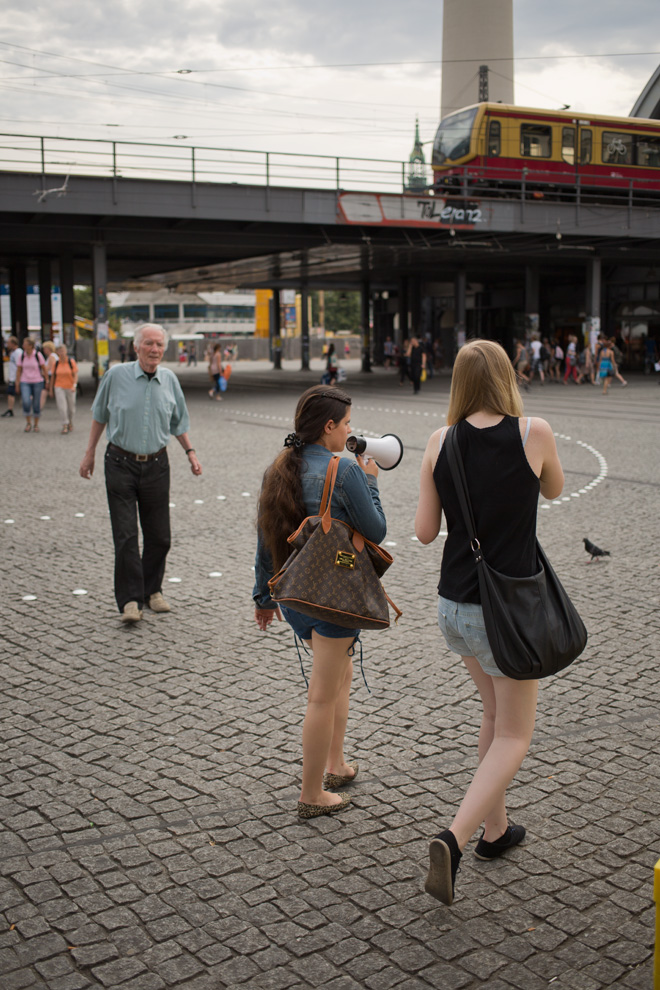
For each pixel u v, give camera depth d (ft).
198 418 67.82
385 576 23.27
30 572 23.72
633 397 84.33
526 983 8.55
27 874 10.38
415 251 105.09
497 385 9.54
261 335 287.48
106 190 76.64
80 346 255.70
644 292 135.33
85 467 19.86
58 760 13.23
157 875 10.36
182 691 15.80
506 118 93.66
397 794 12.20
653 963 8.79
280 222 82.58
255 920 9.55
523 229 92.89
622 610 20.17
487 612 9.22
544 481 9.76
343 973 8.71
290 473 11.24
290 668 16.89
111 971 8.75
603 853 10.75
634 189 99.04
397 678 16.37
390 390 99.76
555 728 14.21
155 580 20.48
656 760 13.07
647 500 32.86
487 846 10.62
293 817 11.64
